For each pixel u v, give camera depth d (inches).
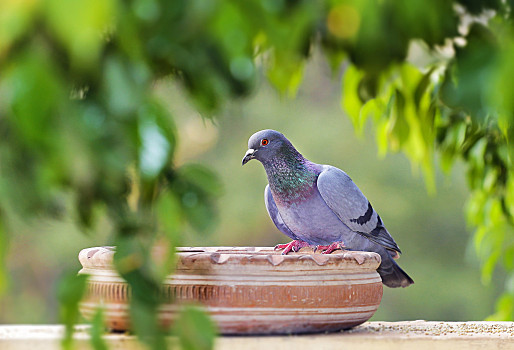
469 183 216.8
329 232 240.8
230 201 731.4
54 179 69.3
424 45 87.7
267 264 151.7
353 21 63.7
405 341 154.6
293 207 237.5
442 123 197.8
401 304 795.4
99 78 69.9
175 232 76.7
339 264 157.6
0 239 72.6
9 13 56.8
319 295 154.4
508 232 243.8
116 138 70.1
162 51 71.3
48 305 794.2
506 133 133.6
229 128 763.4
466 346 156.5
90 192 73.0
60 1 54.7
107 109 69.9
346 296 157.8
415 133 178.1
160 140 71.5
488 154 204.7
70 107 64.9
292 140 756.0
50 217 75.6
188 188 77.6
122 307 146.2
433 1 70.7
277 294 151.6
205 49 73.6
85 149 66.2
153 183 76.2
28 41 59.7
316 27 75.2
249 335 155.7
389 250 243.8
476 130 178.1
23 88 59.9
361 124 184.1
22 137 64.4
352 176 759.1
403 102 135.9
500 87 63.7
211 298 149.9
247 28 63.7
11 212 72.6
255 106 747.4
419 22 71.5
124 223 78.4
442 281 788.0
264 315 152.0
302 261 153.5
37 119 61.2
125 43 68.3
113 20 67.2
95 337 79.1
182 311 79.7
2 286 72.5
